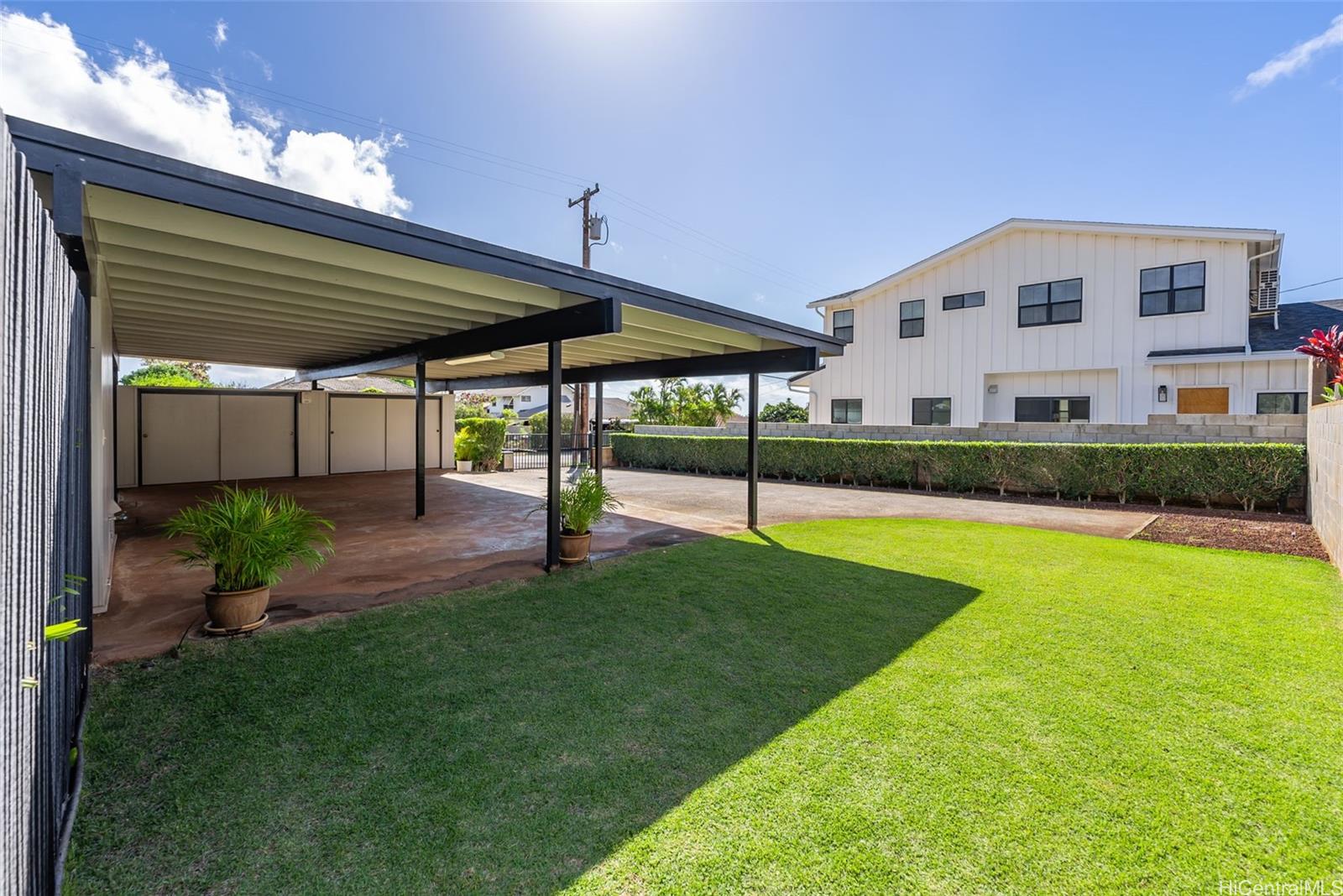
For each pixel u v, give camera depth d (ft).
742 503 33.30
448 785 7.78
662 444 53.78
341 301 18.52
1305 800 7.52
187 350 32.58
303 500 33.22
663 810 7.32
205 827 6.95
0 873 4.30
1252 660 11.60
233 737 8.80
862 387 54.65
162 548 21.35
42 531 5.87
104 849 6.59
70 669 8.04
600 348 26.89
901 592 16.06
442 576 17.57
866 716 9.57
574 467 54.75
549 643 12.57
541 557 20.02
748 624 13.70
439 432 52.47
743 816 7.21
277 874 6.30
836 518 28.27
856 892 6.10
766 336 22.11
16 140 8.00
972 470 36.11
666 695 10.25
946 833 6.93
